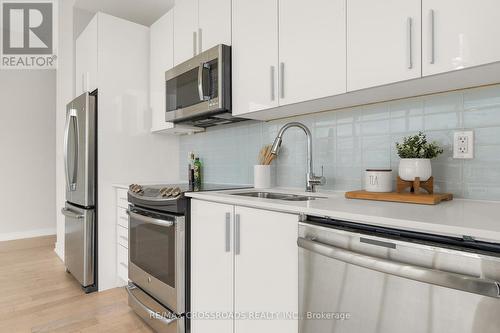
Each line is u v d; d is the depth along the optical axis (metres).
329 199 1.33
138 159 2.67
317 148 1.78
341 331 0.96
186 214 1.67
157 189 1.89
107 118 2.50
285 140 1.96
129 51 2.62
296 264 1.12
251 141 2.19
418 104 1.38
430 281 0.75
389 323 0.84
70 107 2.71
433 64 1.03
